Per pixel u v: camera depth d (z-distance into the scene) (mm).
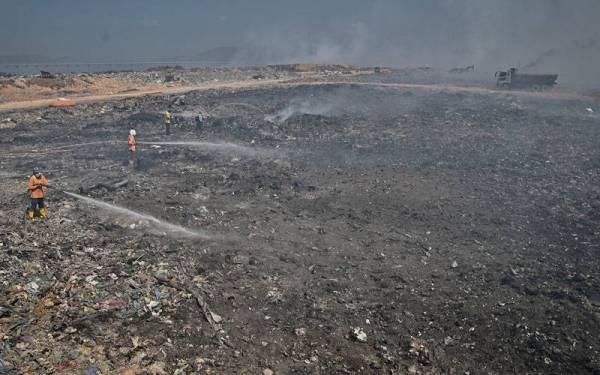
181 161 25250
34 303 10008
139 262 12469
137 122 36562
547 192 20875
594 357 9852
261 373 8891
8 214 15461
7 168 22766
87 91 52438
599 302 11883
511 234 16453
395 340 10477
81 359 8344
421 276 13414
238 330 10164
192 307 10664
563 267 13914
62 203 17000
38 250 12617
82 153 26531
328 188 21125
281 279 12695
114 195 18641
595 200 19734
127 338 9188
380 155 27484
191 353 9109
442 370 9570
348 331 10625
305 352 9734
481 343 10453
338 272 13406
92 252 12906
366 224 17188
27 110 38312
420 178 22844
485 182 22359
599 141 30531
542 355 9992
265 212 17750
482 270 13742
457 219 17797
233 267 13047
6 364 7867
